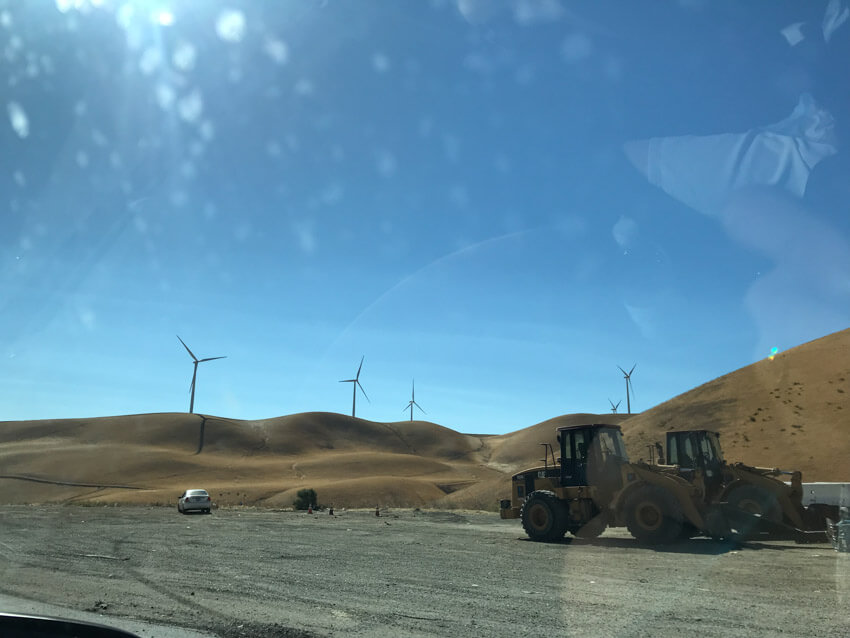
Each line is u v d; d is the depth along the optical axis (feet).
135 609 34.99
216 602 36.68
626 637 27.91
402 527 98.27
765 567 48.70
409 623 31.19
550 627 29.94
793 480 72.49
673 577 44.04
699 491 69.67
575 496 72.33
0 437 500.74
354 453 545.03
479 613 33.17
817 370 187.52
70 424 533.55
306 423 600.80
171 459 449.89
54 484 386.11
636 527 66.69
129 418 556.92
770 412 173.99
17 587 42.14
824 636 27.58
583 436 74.69
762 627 29.30
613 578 43.80
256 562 53.98
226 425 560.20
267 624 31.14
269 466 476.13
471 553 60.08
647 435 193.88
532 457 536.01
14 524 104.73
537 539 72.95
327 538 77.10
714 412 188.85
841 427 151.64
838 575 44.27
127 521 115.96
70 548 65.82
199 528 95.45
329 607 35.06
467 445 646.74
